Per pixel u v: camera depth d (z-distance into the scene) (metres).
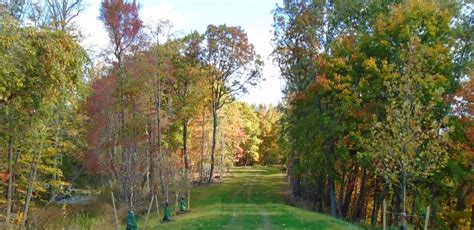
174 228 23.53
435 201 31.62
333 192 34.94
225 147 70.81
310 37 36.88
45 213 22.78
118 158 30.31
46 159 24.53
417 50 22.80
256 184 58.22
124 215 29.44
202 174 60.12
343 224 23.89
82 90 15.26
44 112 15.09
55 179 27.00
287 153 46.28
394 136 19.97
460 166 29.80
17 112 14.29
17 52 12.45
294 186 47.16
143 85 36.69
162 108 47.88
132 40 35.97
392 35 30.80
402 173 20.89
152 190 32.88
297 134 36.50
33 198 25.66
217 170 68.81
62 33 13.80
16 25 12.59
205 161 61.38
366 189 39.81
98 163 34.31
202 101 54.34
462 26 31.53
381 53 31.45
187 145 59.62
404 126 19.86
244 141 87.06
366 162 30.62
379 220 42.56
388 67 29.00
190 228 22.91
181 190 36.00
